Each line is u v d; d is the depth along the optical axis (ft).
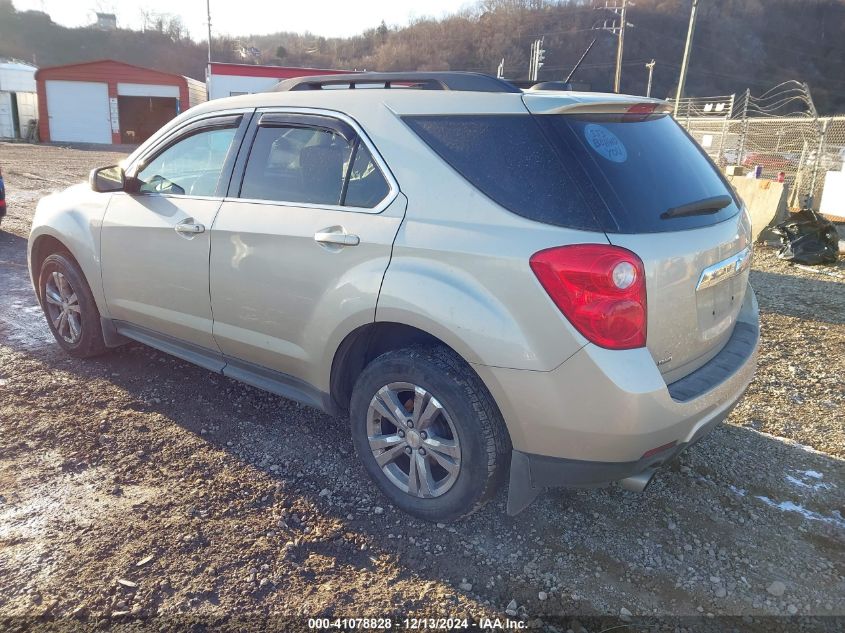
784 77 226.58
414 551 9.12
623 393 7.72
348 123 10.03
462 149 8.93
